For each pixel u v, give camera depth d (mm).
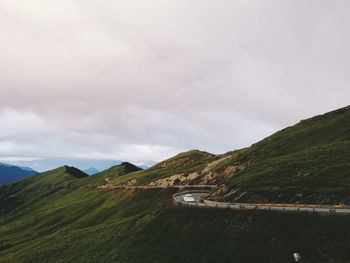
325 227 26500
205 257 29031
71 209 116812
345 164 41781
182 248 32062
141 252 34469
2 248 80438
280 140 79312
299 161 50469
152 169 158500
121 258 34500
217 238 31422
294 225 28484
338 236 24875
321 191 35250
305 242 25703
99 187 162875
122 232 43719
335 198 33000
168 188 87125
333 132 66938
